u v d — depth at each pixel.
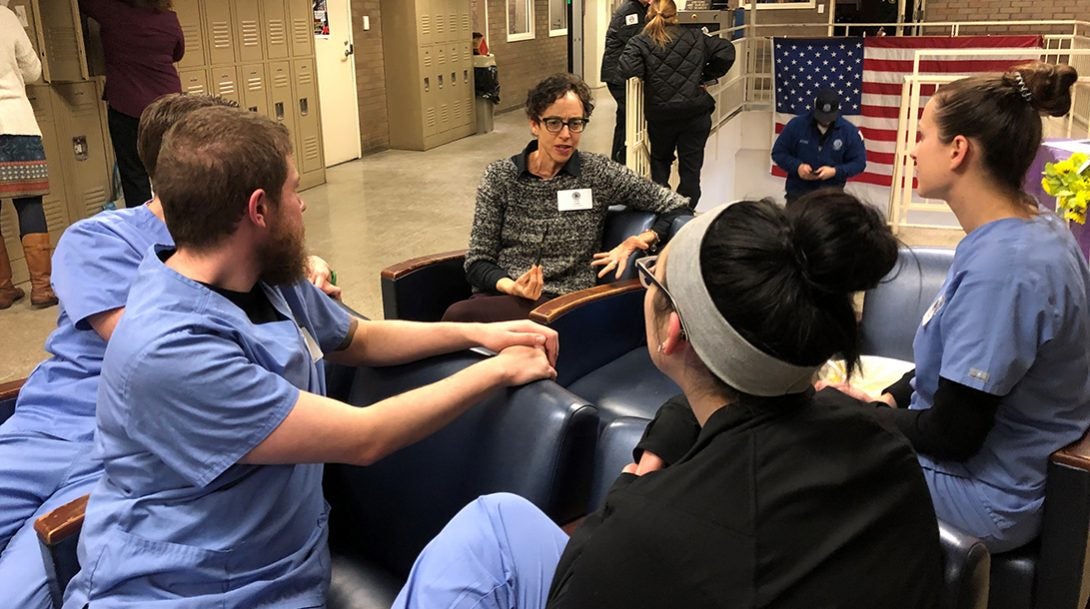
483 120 9.63
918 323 2.17
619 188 2.51
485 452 1.36
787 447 0.79
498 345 1.47
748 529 0.75
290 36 6.48
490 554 1.12
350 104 7.94
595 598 0.77
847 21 9.25
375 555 1.55
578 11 12.73
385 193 6.61
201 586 1.18
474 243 2.56
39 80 4.32
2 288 4.03
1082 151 2.46
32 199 3.93
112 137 4.54
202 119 1.18
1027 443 1.46
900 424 1.51
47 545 1.23
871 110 5.68
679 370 0.88
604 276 2.47
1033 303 1.36
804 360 0.78
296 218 1.26
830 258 0.76
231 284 1.24
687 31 4.70
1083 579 1.47
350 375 1.60
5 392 1.69
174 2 5.38
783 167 4.20
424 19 8.28
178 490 1.17
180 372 1.11
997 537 1.51
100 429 1.20
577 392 2.22
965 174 1.47
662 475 0.81
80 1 4.34
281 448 1.17
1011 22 7.27
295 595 1.27
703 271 0.80
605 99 12.22
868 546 0.77
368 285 4.38
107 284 1.56
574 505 1.34
